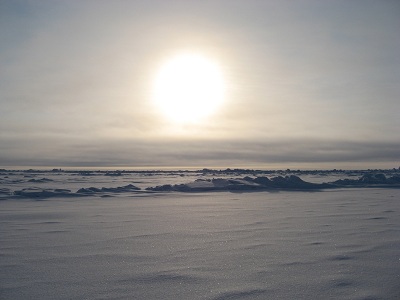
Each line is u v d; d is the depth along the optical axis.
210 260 8.19
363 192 27.22
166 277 7.06
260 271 7.40
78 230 11.72
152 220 13.81
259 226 12.41
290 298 6.04
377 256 8.45
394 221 13.34
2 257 8.41
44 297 6.07
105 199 22.31
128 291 6.34
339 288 6.46
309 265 7.77
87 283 6.72
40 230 11.73
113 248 9.29
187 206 18.52
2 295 6.15
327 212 15.91
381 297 6.05
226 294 6.22
